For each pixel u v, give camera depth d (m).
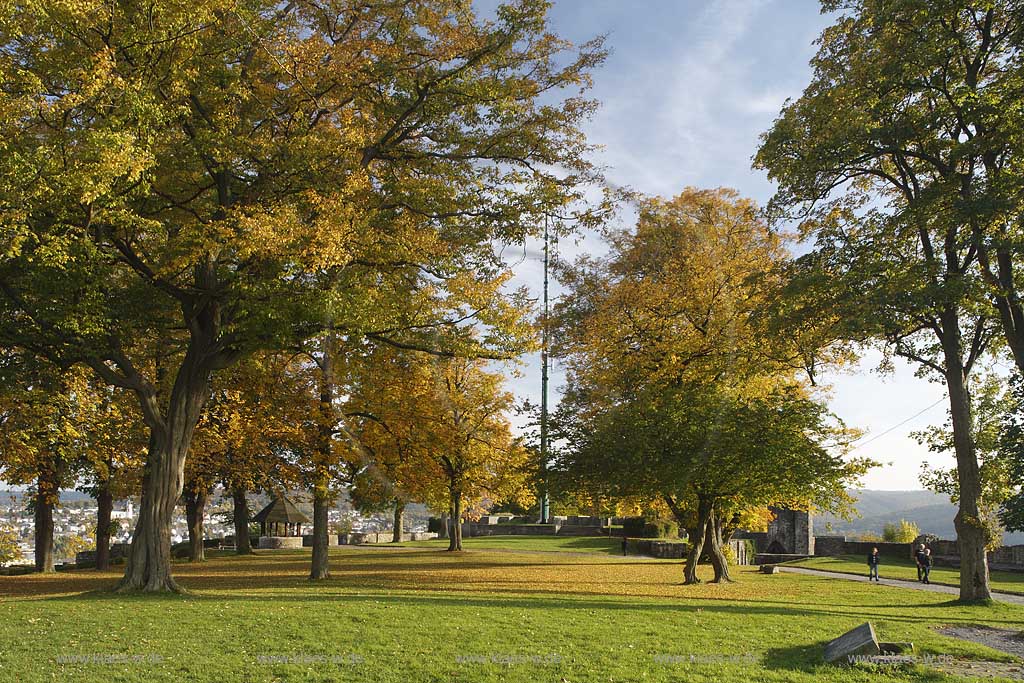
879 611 18.89
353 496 27.98
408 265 18.53
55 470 29.91
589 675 9.55
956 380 23.55
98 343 17.62
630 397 27.48
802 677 9.73
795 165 23.59
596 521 64.25
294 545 50.03
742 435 25.56
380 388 23.02
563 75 19.89
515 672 9.61
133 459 29.72
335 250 15.59
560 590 22.20
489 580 25.33
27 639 11.22
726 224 26.12
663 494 26.88
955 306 22.70
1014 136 19.83
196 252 15.90
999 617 18.02
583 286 27.14
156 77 15.97
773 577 32.72
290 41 17.50
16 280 16.42
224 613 13.70
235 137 17.00
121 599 16.16
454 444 25.12
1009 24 21.05
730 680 9.51
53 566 32.84
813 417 26.11
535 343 19.53
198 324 19.52
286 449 26.62
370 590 20.11
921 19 21.08
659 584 26.22
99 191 13.86
